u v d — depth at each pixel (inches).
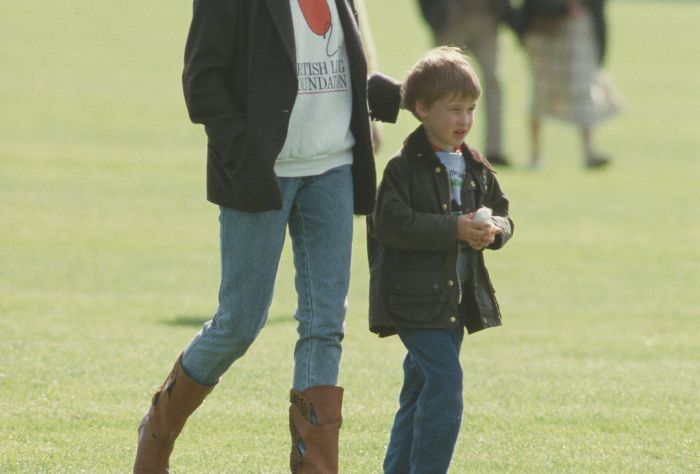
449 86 751.1
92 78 3334.2
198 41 735.7
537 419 962.7
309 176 764.6
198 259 1626.5
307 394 752.3
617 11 5920.3
